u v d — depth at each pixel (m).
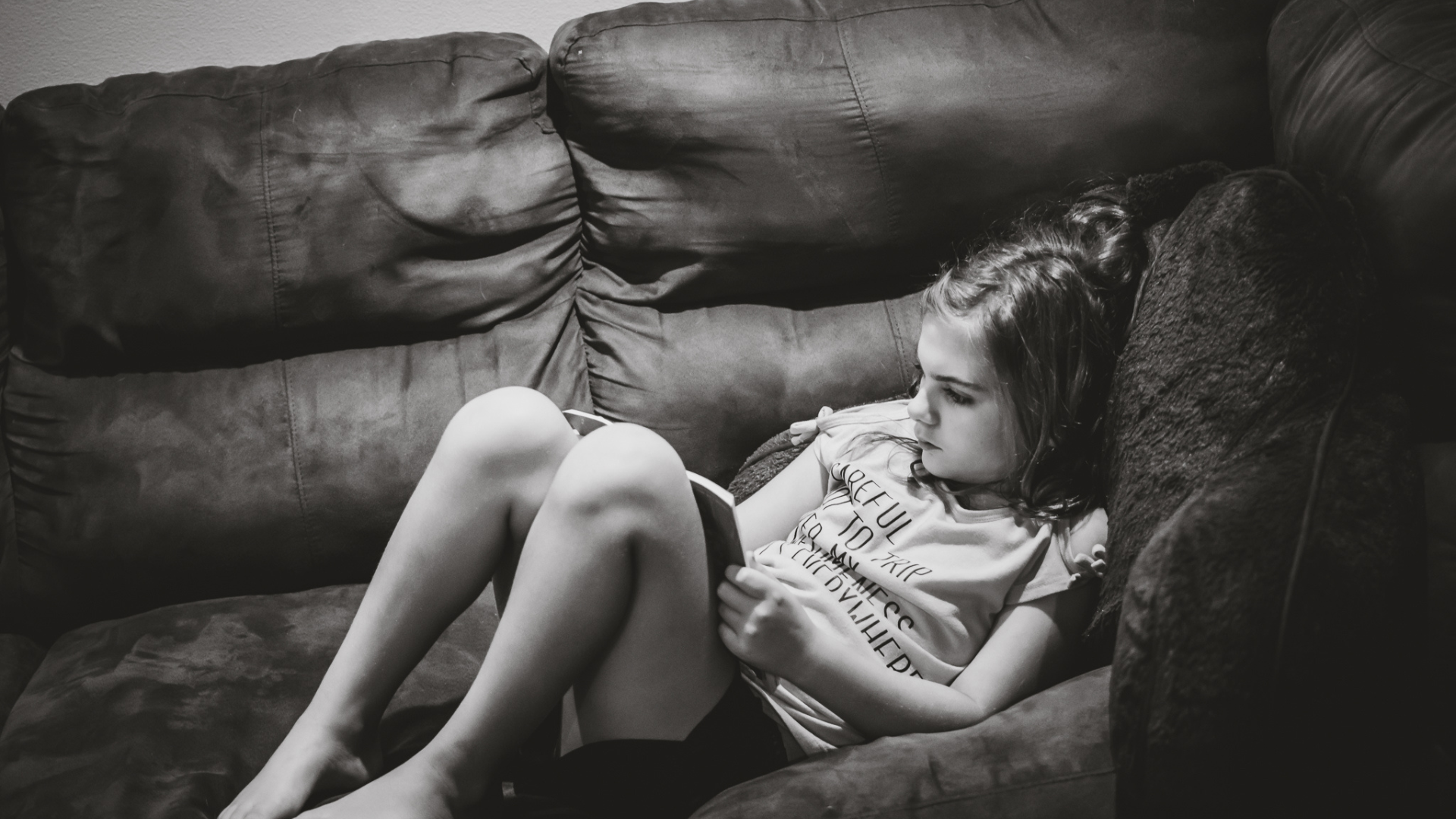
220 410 1.33
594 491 0.87
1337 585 0.69
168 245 1.31
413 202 1.32
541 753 0.99
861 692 0.91
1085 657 1.01
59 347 1.33
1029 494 1.03
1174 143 1.30
